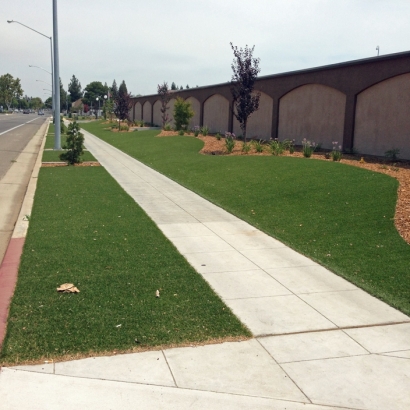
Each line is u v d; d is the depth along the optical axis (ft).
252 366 15.34
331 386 14.37
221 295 21.09
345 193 40.50
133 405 13.26
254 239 30.60
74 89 549.54
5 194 48.73
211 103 130.00
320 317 19.06
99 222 33.99
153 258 25.86
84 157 81.61
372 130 70.69
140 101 212.02
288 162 58.13
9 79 538.47
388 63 66.13
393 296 20.99
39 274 22.94
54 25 90.74
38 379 14.26
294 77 88.17
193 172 60.13
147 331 17.29
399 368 15.43
